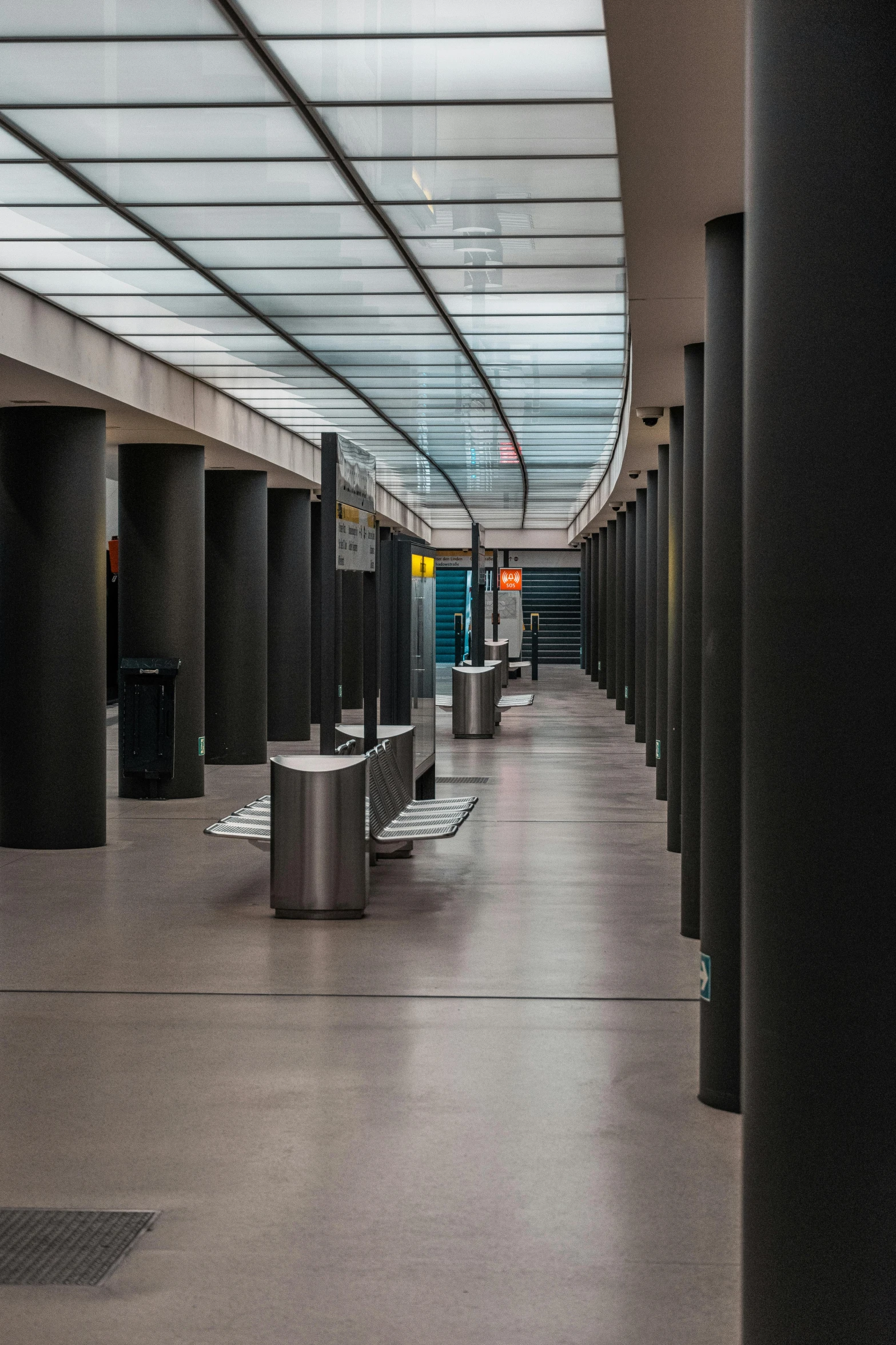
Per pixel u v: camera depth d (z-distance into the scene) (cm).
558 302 1184
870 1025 255
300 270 1065
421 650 1383
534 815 1438
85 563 1251
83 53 652
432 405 1795
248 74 673
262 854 1210
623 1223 451
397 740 1170
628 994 738
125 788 1614
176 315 1187
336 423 1959
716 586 584
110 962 805
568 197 868
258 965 799
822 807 258
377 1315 388
